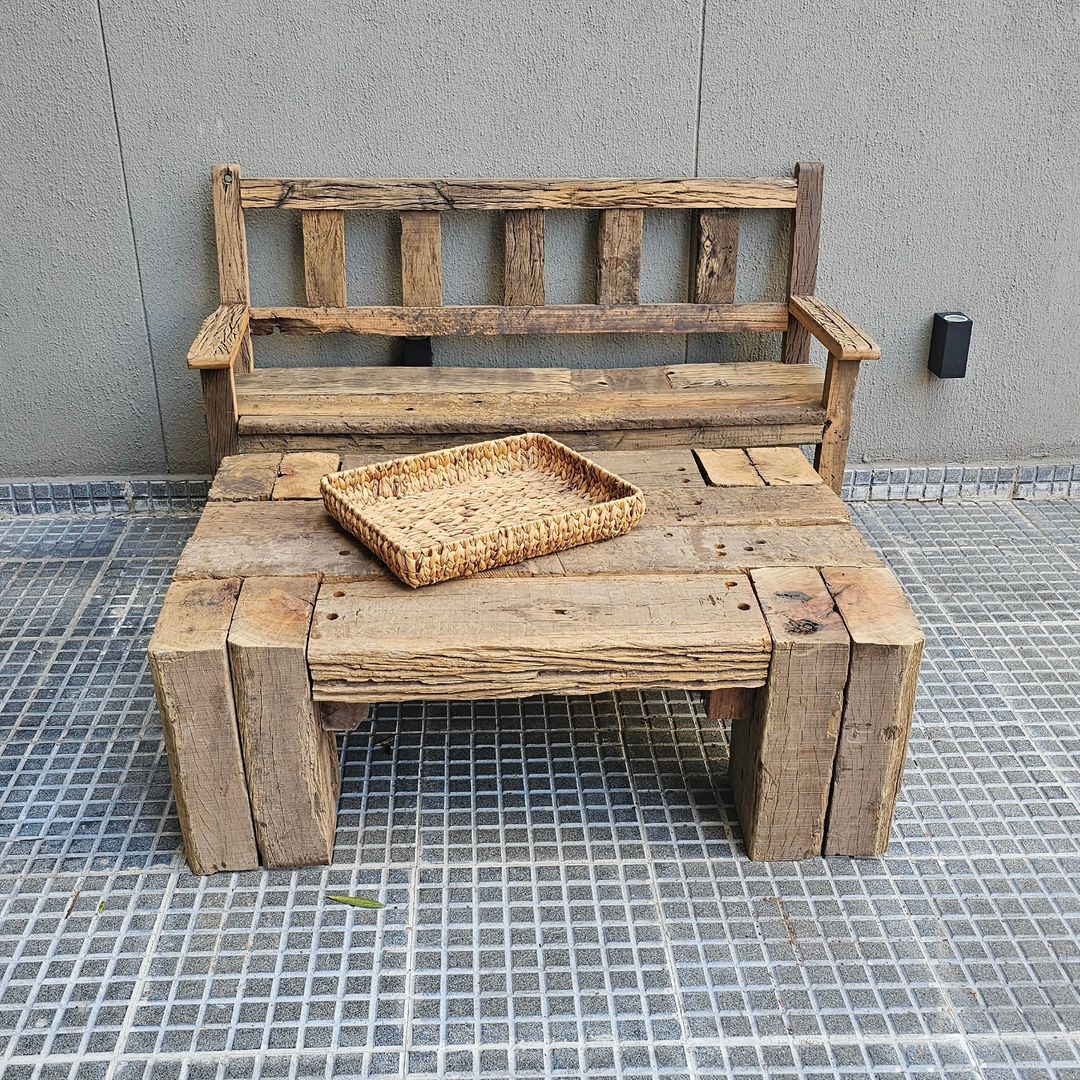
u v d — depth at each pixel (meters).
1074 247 3.12
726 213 2.93
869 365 3.24
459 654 1.75
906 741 1.87
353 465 2.37
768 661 1.79
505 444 2.31
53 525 3.16
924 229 3.07
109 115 2.81
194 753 1.82
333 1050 1.63
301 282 3.02
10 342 3.04
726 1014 1.69
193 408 3.15
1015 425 3.34
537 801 2.12
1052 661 2.56
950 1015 1.70
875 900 1.90
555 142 2.90
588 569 1.93
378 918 1.85
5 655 2.54
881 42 2.84
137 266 2.97
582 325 2.97
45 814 2.08
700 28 2.80
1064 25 2.85
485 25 2.77
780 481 2.28
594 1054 1.63
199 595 1.86
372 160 2.90
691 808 2.11
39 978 1.74
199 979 1.74
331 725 1.89
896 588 1.90
